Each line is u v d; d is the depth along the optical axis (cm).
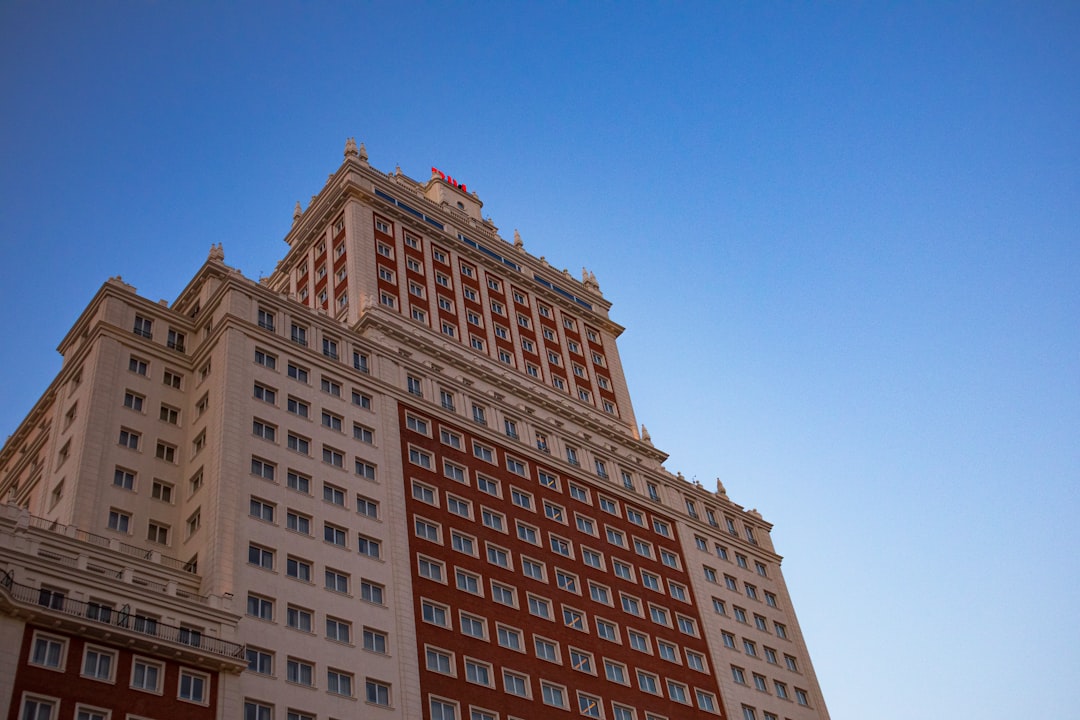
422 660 6481
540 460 8694
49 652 4747
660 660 8056
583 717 7125
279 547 6322
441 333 9375
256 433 6850
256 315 7612
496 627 7119
